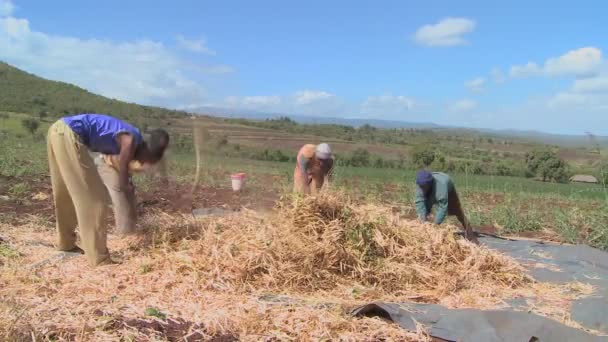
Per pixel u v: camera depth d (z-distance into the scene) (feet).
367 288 14.87
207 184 39.14
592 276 17.30
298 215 16.79
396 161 110.52
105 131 16.84
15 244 18.28
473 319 12.50
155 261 16.06
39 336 10.80
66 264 16.35
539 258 19.85
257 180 44.47
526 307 14.39
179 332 11.59
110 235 19.88
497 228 28.50
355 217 16.96
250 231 16.98
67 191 17.08
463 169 95.35
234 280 14.74
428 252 16.78
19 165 36.78
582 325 13.28
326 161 21.08
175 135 48.47
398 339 11.91
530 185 72.90
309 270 15.21
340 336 11.85
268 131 134.82
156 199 29.32
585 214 30.17
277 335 11.72
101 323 11.51
